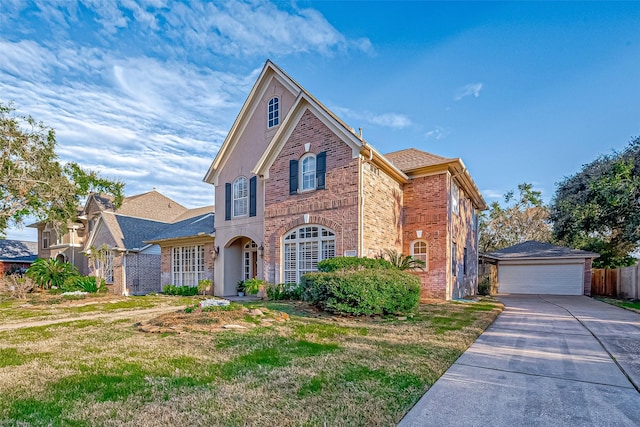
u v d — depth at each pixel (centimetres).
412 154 1989
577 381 506
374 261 1247
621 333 848
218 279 1883
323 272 1126
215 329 827
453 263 1769
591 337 802
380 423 377
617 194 1770
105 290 2069
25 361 598
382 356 617
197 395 446
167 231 2473
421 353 640
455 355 636
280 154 1630
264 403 422
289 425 371
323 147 1485
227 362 581
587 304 1549
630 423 379
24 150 2100
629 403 430
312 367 553
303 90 1538
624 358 625
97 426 372
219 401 428
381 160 1472
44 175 2205
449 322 966
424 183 1711
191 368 551
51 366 568
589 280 2203
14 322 1019
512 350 680
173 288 2000
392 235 1619
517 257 2381
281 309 1156
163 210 3102
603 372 547
